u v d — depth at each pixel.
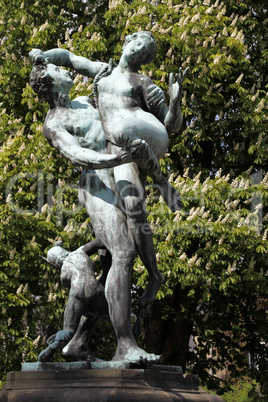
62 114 5.20
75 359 5.18
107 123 5.18
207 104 13.01
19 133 12.48
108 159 4.74
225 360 14.24
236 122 13.91
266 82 14.31
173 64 13.37
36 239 11.93
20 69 13.29
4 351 11.06
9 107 14.01
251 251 11.93
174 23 13.41
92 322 5.25
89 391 4.24
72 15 14.56
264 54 14.00
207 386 14.14
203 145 14.45
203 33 13.16
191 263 11.04
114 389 4.17
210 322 13.32
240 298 13.44
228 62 12.91
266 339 13.20
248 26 14.62
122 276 4.83
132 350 4.65
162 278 5.09
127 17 13.25
